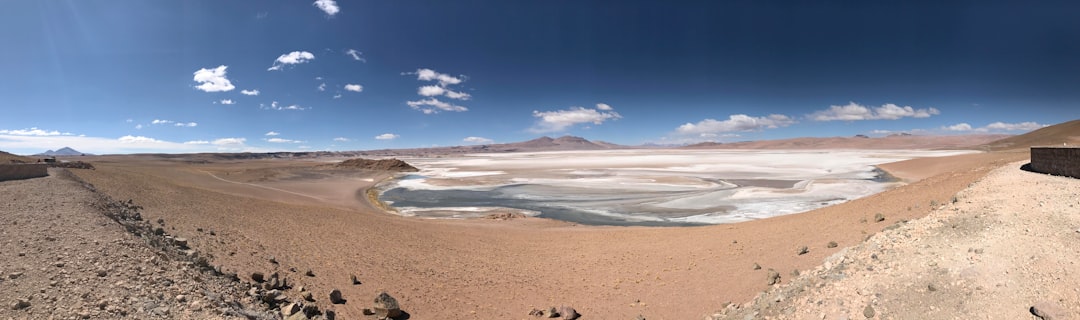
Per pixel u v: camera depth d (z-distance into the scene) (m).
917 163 61.16
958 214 11.29
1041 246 8.62
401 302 12.77
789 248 14.80
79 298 8.24
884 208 17.50
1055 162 16.66
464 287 14.24
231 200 26.08
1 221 13.48
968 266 8.66
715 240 17.86
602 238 20.56
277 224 20.42
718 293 12.39
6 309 7.54
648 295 13.04
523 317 12.10
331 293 12.27
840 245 13.77
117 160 97.81
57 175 24.64
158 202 21.53
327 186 52.59
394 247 18.36
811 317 8.98
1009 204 11.21
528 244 19.95
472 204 39.06
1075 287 7.33
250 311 9.64
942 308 7.94
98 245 11.45
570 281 14.75
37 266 9.63
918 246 10.06
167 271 10.47
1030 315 7.21
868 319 8.28
